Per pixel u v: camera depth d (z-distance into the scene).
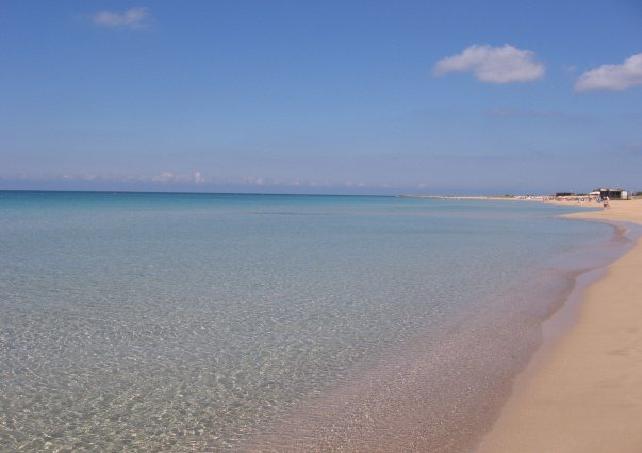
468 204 160.50
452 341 11.49
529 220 63.19
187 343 11.51
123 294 16.73
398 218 69.44
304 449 6.89
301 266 23.12
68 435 7.36
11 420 7.79
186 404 8.35
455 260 25.09
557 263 23.53
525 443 6.57
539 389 8.37
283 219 64.88
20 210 81.12
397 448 6.80
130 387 9.03
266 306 15.12
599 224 54.22
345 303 15.52
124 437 7.30
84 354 10.74
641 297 14.93
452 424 7.39
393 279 19.72
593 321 12.54
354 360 10.37
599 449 6.16
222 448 6.98
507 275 20.41
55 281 19.00
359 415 7.84
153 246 31.14
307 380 9.33
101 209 89.00
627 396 7.72
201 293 16.95
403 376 9.41
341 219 66.12
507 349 10.75
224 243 33.31
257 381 9.30
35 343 11.44
